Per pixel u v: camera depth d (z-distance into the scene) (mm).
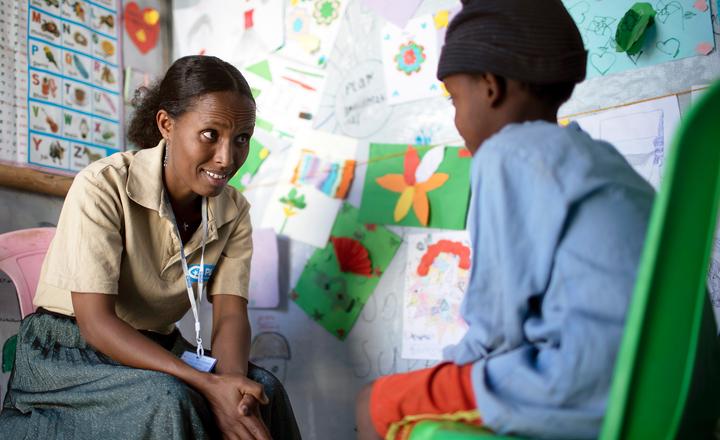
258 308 1941
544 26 842
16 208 1766
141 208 1382
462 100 884
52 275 1277
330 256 1855
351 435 1782
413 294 1721
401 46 1803
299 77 1975
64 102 1907
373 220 1799
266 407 1314
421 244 1725
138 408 1138
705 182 568
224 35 2139
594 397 687
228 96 1307
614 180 744
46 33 1876
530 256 747
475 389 741
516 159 766
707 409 762
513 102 855
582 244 717
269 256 1927
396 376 835
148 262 1386
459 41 876
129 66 2119
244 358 1403
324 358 1840
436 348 1668
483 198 782
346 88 1888
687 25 1443
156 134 1454
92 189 1310
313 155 1918
